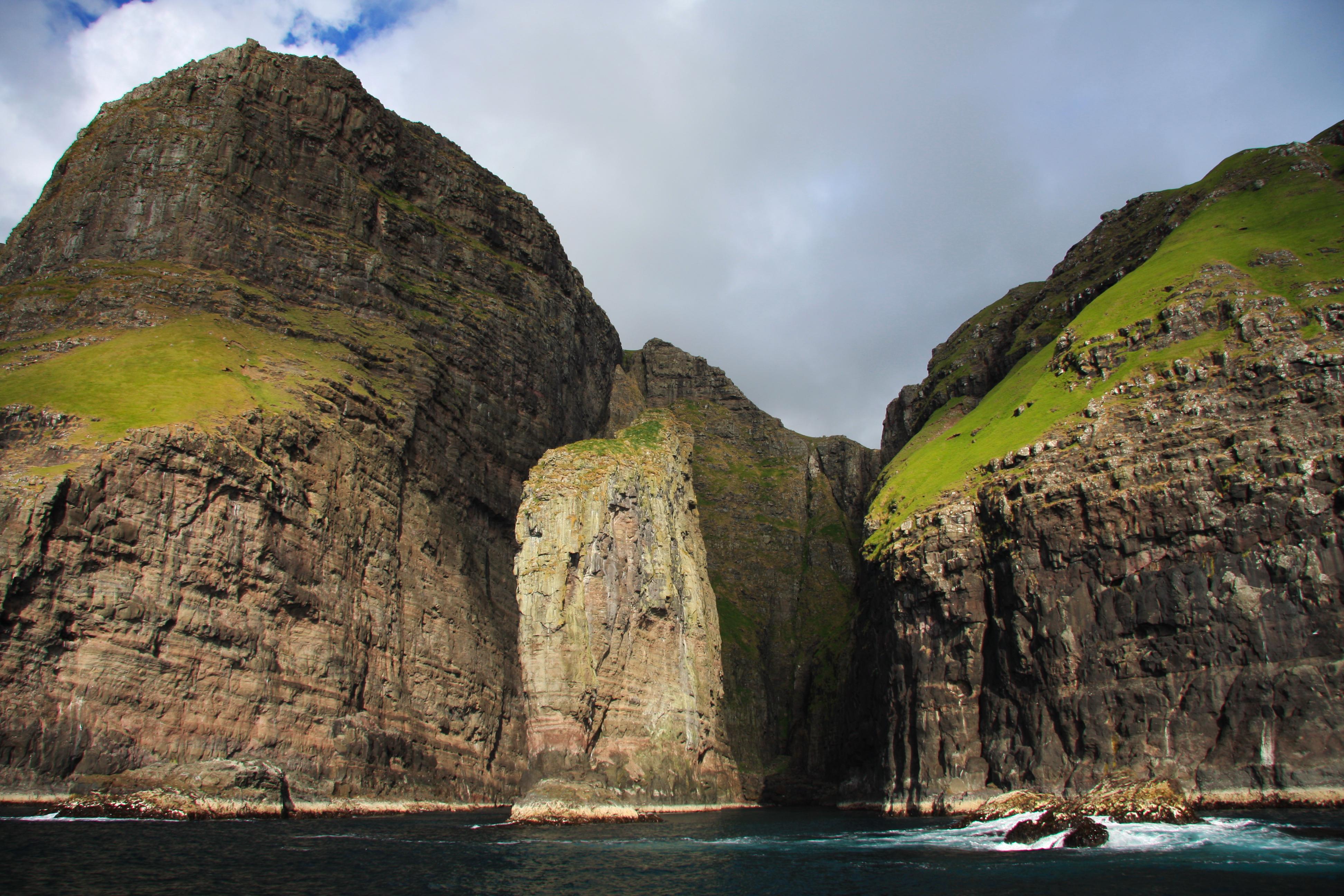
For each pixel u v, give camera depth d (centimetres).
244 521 7412
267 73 10956
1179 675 6556
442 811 8394
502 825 6750
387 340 10469
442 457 10575
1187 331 8256
